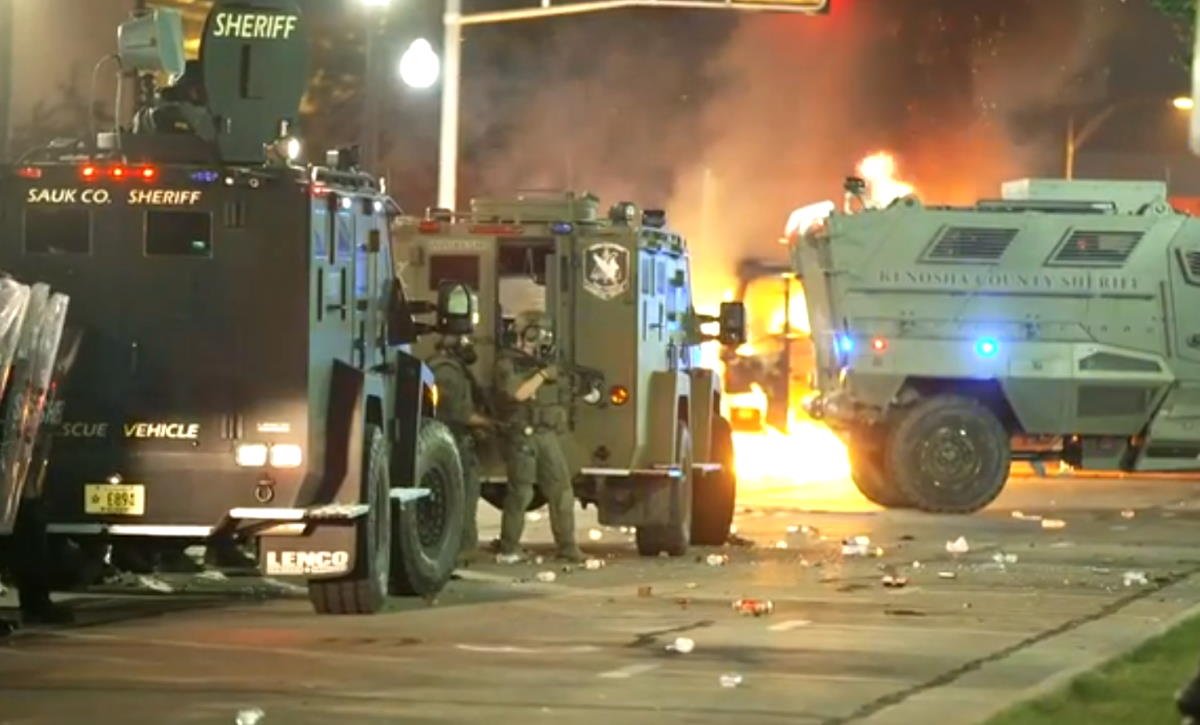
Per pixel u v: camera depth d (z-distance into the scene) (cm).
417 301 5734
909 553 6812
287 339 4566
